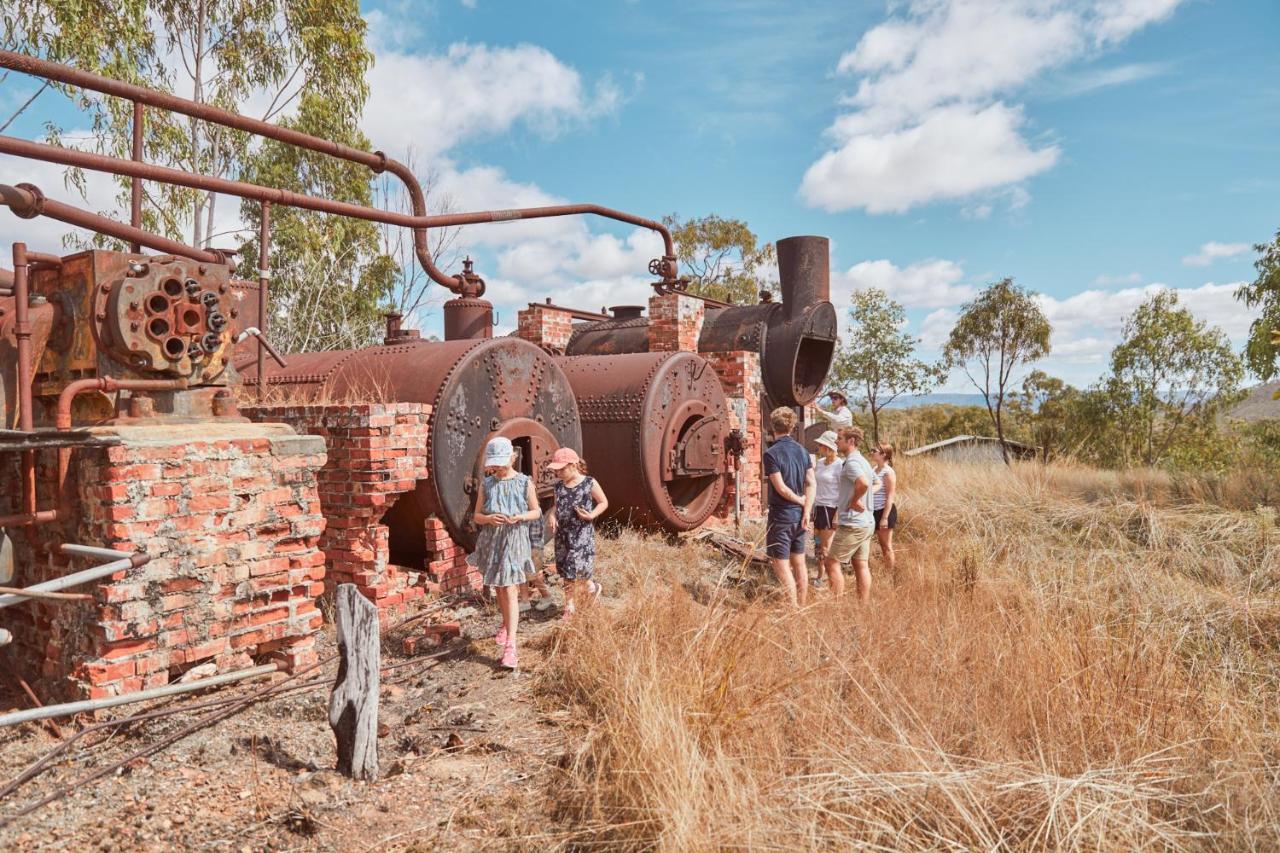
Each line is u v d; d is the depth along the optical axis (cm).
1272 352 1313
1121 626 573
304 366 846
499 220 1056
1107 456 2402
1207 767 373
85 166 630
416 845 330
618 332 1351
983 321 2511
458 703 480
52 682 472
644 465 951
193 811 355
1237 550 901
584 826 334
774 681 448
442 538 704
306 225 1959
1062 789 330
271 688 488
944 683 451
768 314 1303
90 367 495
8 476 498
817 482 782
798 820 311
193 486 474
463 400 715
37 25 1452
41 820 343
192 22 1867
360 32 2009
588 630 543
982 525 1059
